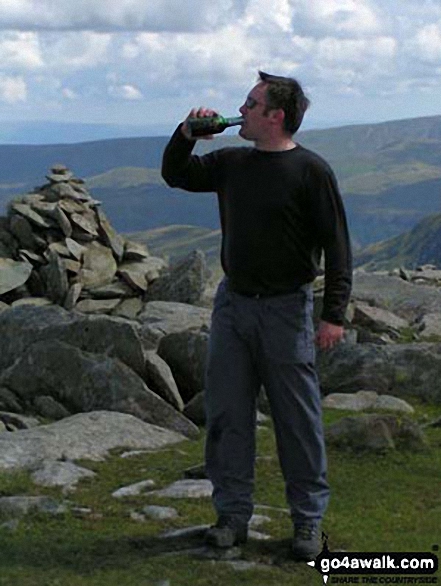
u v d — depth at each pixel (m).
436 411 9.77
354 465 7.62
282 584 5.57
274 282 5.78
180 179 5.88
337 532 6.24
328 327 5.77
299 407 5.84
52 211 15.98
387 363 10.36
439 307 15.34
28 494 6.84
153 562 5.73
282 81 5.71
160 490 6.96
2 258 15.55
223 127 5.78
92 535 6.11
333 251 5.72
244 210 5.75
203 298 15.31
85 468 7.39
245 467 5.94
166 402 9.12
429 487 7.23
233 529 5.88
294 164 5.70
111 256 15.96
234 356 5.88
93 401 9.14
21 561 5.75
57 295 15.06
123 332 9.63
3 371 10.11
